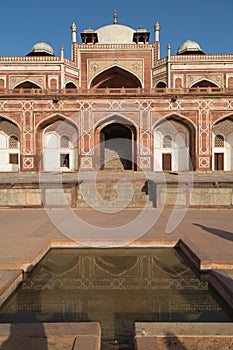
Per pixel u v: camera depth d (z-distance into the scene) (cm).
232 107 1151
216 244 304
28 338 153
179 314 195
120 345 162
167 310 200
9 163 1235
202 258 256
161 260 291
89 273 261
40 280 247
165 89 1159
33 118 1157
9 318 190
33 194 630
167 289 230
